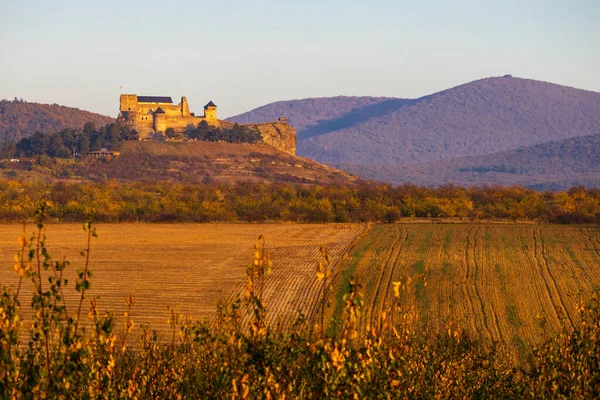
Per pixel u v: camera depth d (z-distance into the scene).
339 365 48.75
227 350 54.62
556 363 64.19
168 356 67.06
